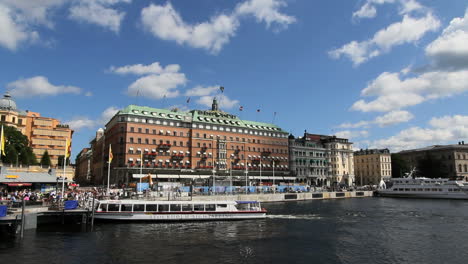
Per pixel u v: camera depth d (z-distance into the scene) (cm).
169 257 3188
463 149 17550
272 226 4944
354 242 3934
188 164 11700
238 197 8550
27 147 9675
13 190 7038
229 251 3456
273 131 14325
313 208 7688
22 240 3647
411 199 10906
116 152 10844
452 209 7469
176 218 5131
